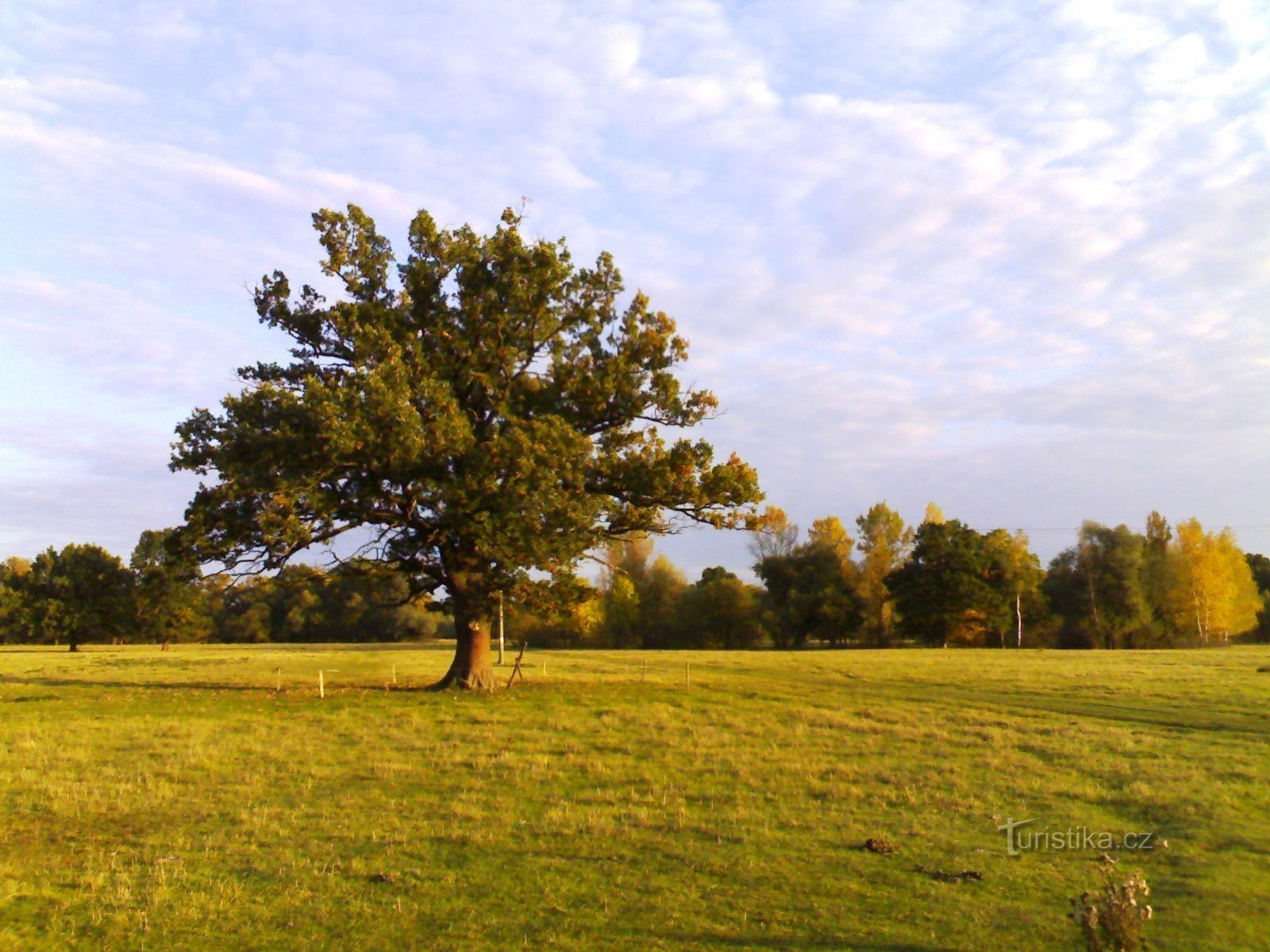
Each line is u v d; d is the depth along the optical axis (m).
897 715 25.45
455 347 30.64
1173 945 8.36
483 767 17.00
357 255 31.05
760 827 12.53
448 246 31.27
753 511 31.92
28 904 9.66
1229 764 17.42
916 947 8.34
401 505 30.19
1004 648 82.88
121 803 14.14
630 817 13.10
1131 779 15.82
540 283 31.14
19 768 16.89
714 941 8.55
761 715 25.30
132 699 29.91
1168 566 86.56
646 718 24.34
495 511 28.03
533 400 31.59
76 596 84.44
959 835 12.19
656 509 31.80
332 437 25.72
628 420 32.03
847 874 10.47
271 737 20.94
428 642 96.38
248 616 106.56
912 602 85.19
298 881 10.34
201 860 11.21
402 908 9.45
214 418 29.11
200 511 29.19
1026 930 8.70
